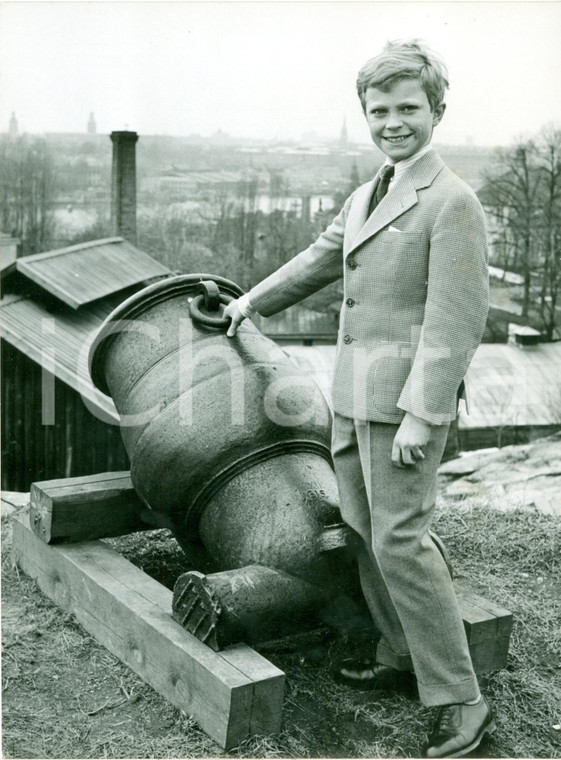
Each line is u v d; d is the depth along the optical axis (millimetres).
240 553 2809
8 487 7578
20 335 7555
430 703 2424
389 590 2428
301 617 2709
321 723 2596
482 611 2881
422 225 2293
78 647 3061
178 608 2736
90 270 8703
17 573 3672
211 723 2469
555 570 3818
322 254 2771
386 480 2373
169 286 3238
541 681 2896
